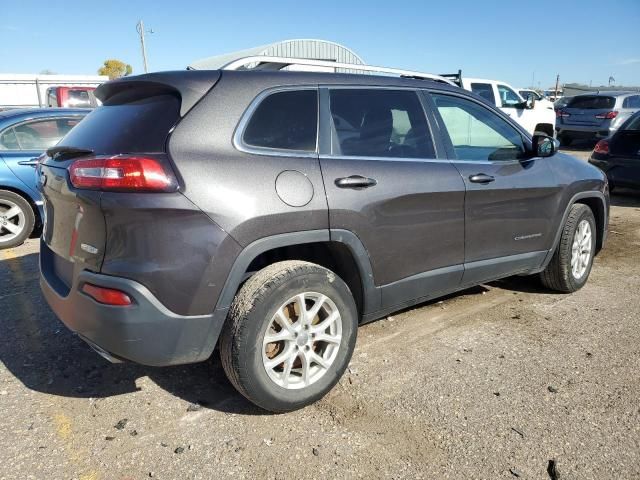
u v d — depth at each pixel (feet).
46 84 71.61
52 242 9.96
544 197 13.88
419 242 11.12
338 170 9.86
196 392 10.35
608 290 15.87
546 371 10.96
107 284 8.21
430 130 11.82
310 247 10.64
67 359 11.70
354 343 10.23
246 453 8.52
